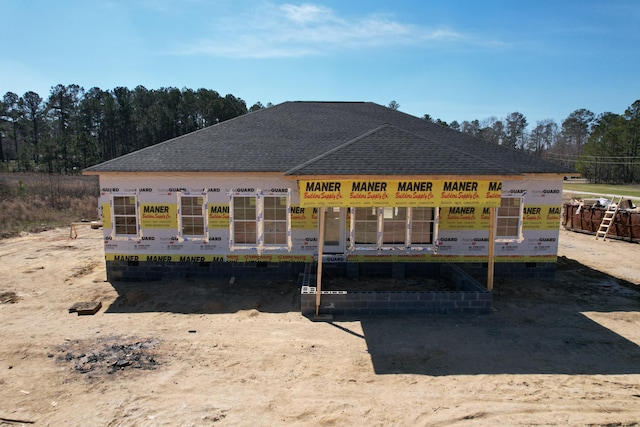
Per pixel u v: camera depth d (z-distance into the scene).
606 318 11.03
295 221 13.80
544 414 6.72
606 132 87.75
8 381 7.70
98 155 52.53
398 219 13.94
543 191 14.06
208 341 9.48
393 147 11.53
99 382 7.68
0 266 15.83
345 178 10.28
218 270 14.05
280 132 16.02
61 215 28.05
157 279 14.11
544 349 9.16
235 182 13.65
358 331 10.06
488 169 10.66
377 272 14.00
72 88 92.56
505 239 14.13
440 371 8.16
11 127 93.06
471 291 11.57
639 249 20.25
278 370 8.16
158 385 7.58
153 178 13.68
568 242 22.12
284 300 12.23
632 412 6.79
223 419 6.57
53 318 10.84
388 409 6.86
